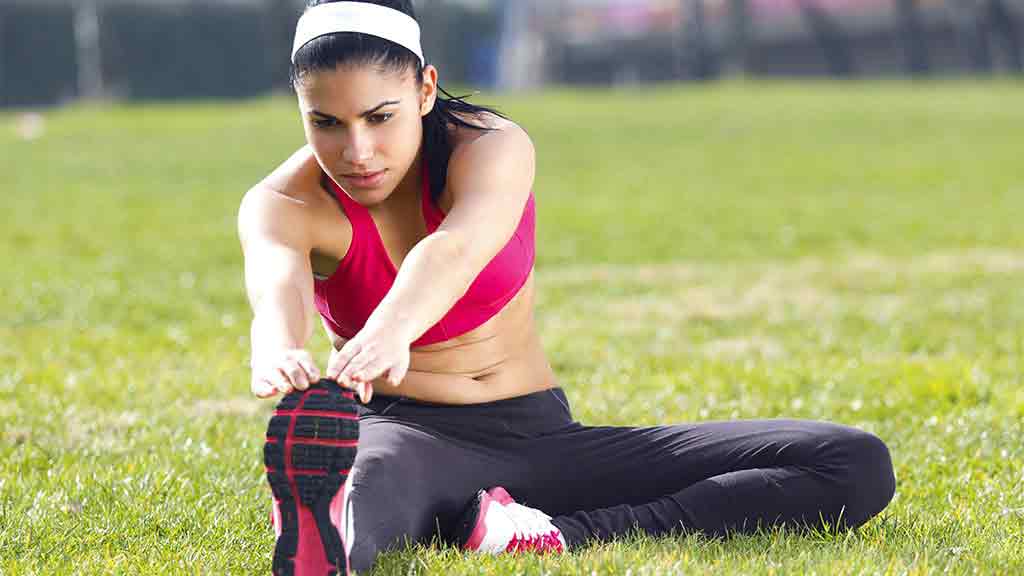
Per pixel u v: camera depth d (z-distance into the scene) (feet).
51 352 36.94
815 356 37.09
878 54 286.05
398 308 15.19
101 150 124.26
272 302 15.98
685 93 203.10
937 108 167.12
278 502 14.67
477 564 16.31
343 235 17.13
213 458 23.95
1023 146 126.31
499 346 18.21
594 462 18.10
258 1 265.95
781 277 55.88
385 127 15.83
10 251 62.23
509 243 17.61
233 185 97.86
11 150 123.13
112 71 216.33
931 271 57.31
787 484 17.54
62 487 21.58
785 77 294.87
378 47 15.51
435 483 17.29
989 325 42.70
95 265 57.57
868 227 74.43
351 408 14.56
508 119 17.53
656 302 48.85
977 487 21.98
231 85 266.16
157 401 29.78
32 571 16.97
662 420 27.96
